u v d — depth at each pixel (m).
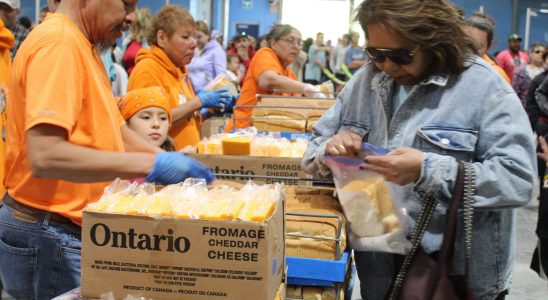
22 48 1.87
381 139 2.06
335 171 1.97
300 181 2.65
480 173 1.79
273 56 5.13
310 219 2.09
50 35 1.82
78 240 2.03
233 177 2.64
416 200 1.96
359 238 1.97
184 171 1.75
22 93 1.87
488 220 1.96
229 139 2.73
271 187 1.71
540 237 3.07
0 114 3.42
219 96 3.93
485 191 1.80
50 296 2.03
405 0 1.82
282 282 1.69
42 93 1.73
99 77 1.99
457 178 1.79
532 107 7.13
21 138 1.93
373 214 1.93
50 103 1.72
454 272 1.90
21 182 1.99
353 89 2.18
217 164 2.67
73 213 1.99
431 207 1.87
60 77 1.77
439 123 1.92
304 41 15.96
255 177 2.45
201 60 7.05
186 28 3.80
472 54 1.99
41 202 1.99
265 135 3.18
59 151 1.71
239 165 2.65
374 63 2.09
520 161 1.81
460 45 1.90
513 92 1.91
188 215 1.50
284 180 2.59
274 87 4.91
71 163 1.71
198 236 1.50
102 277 1.54
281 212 1.65
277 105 4.09
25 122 1.73
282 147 2.78
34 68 1.76
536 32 18.62
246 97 5.12
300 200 2.35
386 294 1.94
